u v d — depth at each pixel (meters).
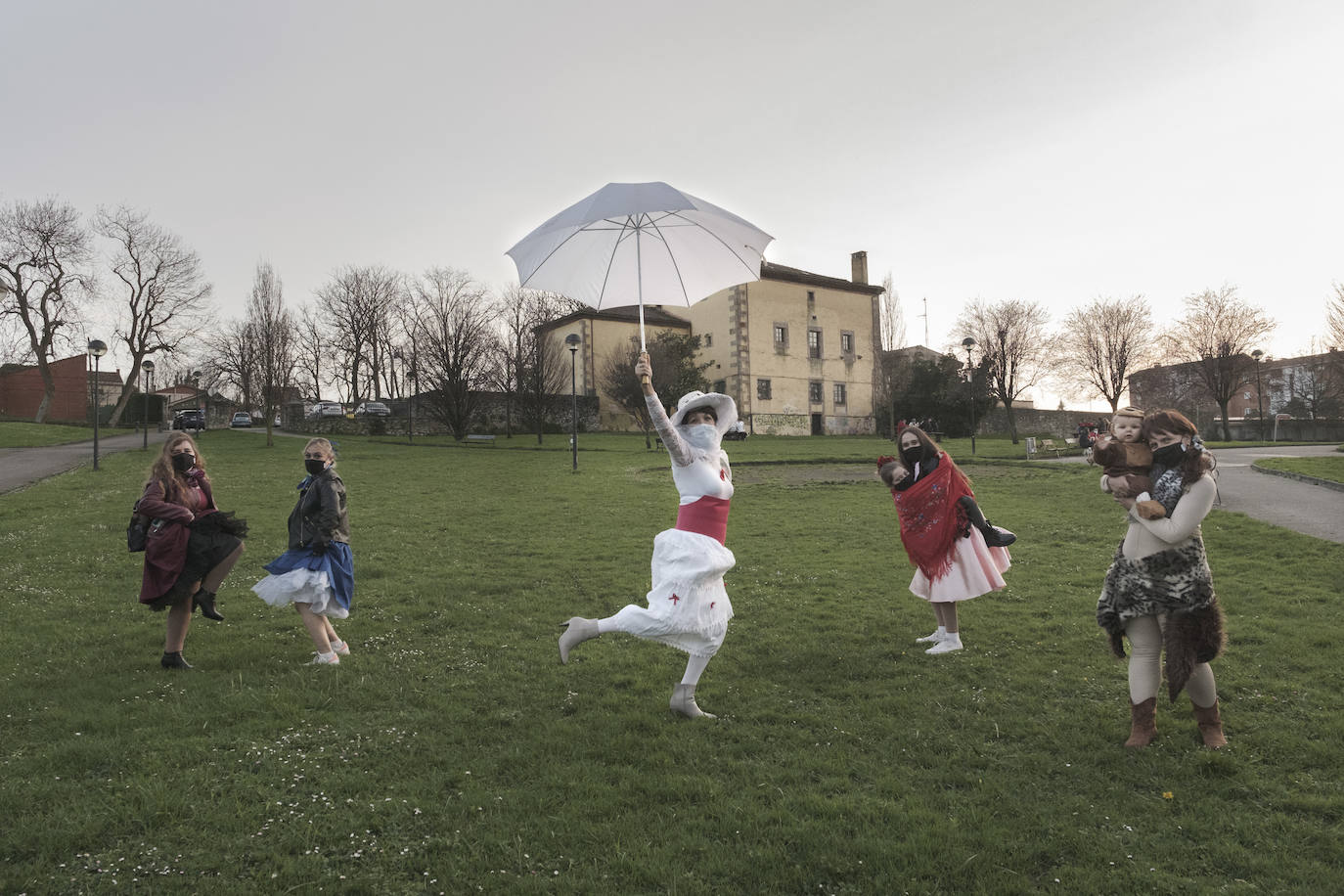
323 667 5.84
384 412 55.38
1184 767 4.03
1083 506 15.20
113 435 42.03
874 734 4.62
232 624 7.25
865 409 63.69
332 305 68.12
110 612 7.57
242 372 42.75
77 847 3.30
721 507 4.95
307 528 5.95
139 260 55.12
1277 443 38.09
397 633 6.99
